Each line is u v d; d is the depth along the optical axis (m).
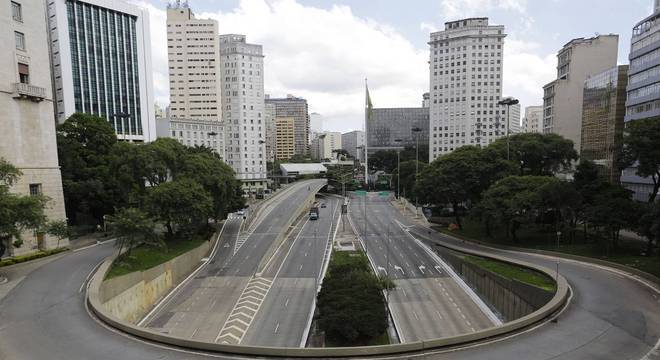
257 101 151.38
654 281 35.47
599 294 31.75
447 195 69.44
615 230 45.81
